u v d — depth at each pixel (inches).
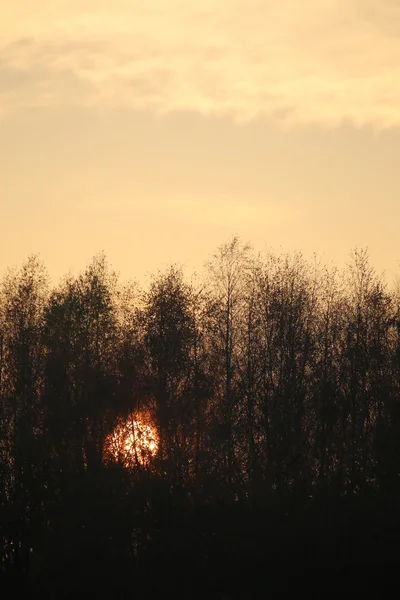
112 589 7741.1
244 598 7746.1
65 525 7815.0
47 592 7770.7
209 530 7805.1
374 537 7716.5
